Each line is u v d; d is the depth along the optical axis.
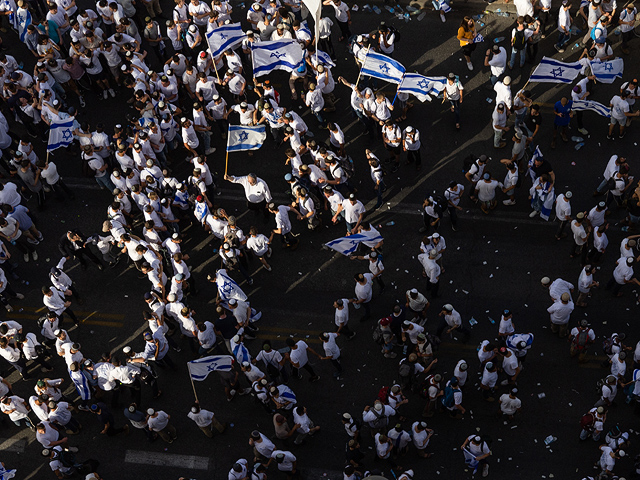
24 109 24.98
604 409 18.55
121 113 26.80
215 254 23.62
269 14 26.73
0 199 22.75
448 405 19.42
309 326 22.14
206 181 23.36
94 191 25.08
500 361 20.67
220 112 25.02
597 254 21.97
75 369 19.67
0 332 20.52
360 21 28.91
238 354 19.94
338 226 23.98
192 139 24.08
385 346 20.94
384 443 18.45
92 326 22.53
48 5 26.81
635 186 23.88
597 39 25.27
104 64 26.88
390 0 29.30
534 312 21.91
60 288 21.39
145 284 23.22
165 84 24.97
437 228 23.62
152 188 22.45
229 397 20.92
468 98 26.55
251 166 25.44
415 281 22.77
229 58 25.45
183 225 24.16
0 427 20.89
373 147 25.58
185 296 22.19
